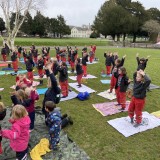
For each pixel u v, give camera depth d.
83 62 15.78
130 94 11.47
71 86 13.15
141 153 6.50
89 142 6.98
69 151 6.38
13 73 16.39
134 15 76.62
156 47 53.03
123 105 9.45
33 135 7.14
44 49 23.42
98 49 43.00
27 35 84.62
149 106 10.19
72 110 9.50
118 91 9.58
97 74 17.06
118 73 9.49
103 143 6.95
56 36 93.12
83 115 8.99
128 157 6.29
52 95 7.63
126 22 71.06
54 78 7.48
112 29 73.06
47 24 89.31
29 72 13.98
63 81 10.77
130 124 8.18
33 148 6.37
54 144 6.35
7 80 14.51
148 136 7.44
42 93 11.73
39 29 81.81
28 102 6.98
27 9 30.89
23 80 8.77
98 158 6.19
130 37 96.69
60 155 6.18
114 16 72.00
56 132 6.28
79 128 7.87
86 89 12.60
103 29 75.19
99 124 8.21
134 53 36.31
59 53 22.78
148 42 73.94
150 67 21.59
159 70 19.97
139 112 7.91
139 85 7.60
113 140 7.14
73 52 18.41
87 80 14.93
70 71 18.02
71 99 10.85
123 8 76.38
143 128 7.91
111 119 8.65
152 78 16.27
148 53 37.12
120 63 11.30
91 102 10.52
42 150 6.30
